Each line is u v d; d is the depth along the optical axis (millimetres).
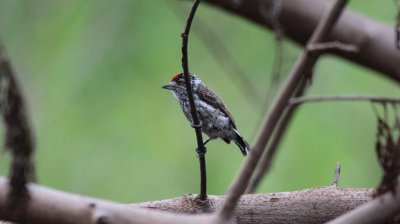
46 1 12438
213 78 12148
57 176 11367
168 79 11781
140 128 11562
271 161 10250
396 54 11523
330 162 11289
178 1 11969
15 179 5047
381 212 5129
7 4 12469
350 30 11516
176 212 7258
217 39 11586
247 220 7449
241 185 5367
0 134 9711
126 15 12078
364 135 11531
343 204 7516
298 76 6145
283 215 7484
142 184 11320
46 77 11969
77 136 11547
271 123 5738
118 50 11906
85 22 12203
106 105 11688
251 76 12195
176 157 11453
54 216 5105
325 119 11633
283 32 11305
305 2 11422
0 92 4852
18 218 5117
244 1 11328
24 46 12227
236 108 11812
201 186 7258
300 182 11164
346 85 12062
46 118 11633
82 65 11938
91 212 5109
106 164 11430
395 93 12062
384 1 12781
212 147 11531
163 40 11914
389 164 5586
